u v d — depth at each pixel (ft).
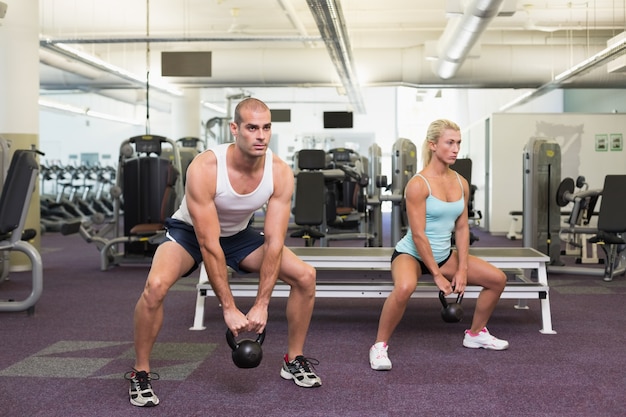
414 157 21.31
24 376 8.95
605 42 35.29
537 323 12.35
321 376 8.88
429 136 9.55
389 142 53.67
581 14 30.40
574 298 15.12
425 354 10.03
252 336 11.25
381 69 32.17
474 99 47.21
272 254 7.47
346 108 52.60
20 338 11.23
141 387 7.73
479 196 36.68
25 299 14.29
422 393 8.15
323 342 10.84
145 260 20.90
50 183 58.03
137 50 36.65
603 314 13.23
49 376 8.94
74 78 34.99
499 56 31.45
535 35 36.78
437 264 9.72
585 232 19.49
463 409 7.58
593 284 17.22
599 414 7.41
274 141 55.06
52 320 12.77
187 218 7.80
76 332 11.68
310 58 32.37
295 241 29.53
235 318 7.14
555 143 19.25
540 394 8.12
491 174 32.60
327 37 25.31
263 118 6.95
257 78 32.83
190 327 12.03
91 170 44.80
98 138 57.57
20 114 19.57
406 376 8.88
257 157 7.13
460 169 21.49
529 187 19.33
